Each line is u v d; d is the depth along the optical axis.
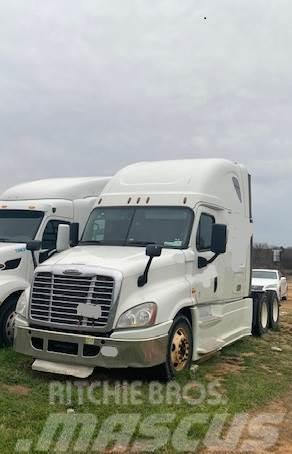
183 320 7.59
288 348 10.45
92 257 7.41
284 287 23.56
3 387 6.52
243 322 10.55
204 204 8.56
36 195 10.44
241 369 8.30
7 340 8.77
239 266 10.16
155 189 8.75
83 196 10.81
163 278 7.38
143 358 6.62
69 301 6.91
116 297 6.68
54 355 6.93
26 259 9.29
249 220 10.83
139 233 8.32
